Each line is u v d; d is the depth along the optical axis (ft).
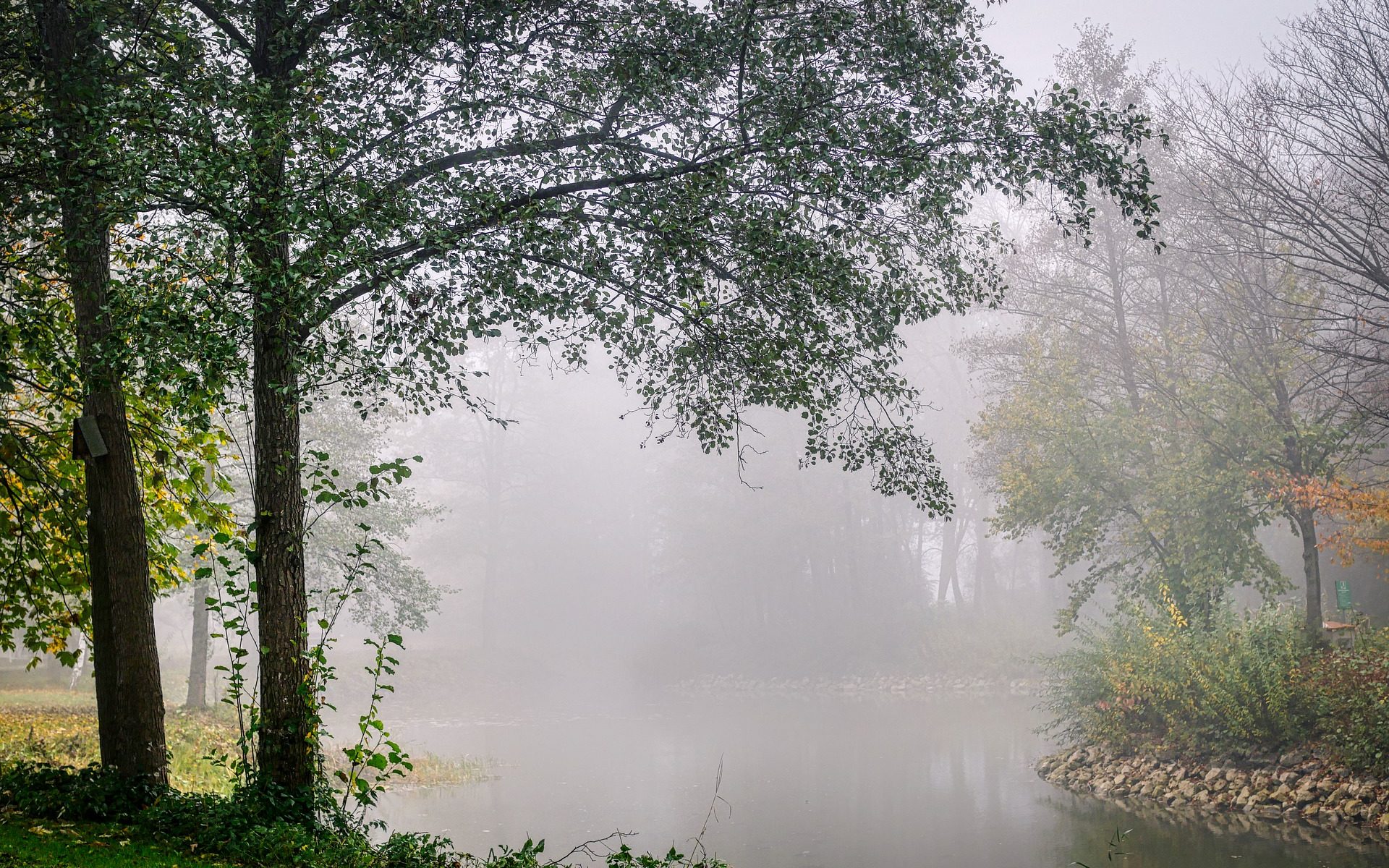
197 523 37.47
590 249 31.96
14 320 35.65
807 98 31.30
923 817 59.62
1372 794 50.57
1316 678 57.77
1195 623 67.87
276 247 27.40
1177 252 76.23
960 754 83.41
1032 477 81.20
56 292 34.88
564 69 33.04
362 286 29.43
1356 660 56.70
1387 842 46.29
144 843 25.46
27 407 37.55
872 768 78.02
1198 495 69.31
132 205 26.17
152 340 25.68
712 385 37.17
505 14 29.30
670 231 30.50
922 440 37.37
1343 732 54.24
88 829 26.27
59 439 36.42
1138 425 76.95
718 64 31.89
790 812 62.28
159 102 27.12
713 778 75.82
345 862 25.22
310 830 27.86
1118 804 59.98
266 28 30.53
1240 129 67.62
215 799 28.73
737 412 38.19
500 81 31.35
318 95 29.25
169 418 34.99
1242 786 56.90
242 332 26.27
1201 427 71.46
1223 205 67.00
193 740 57.77
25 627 37.81
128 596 30.81
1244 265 69.41
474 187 29.86
